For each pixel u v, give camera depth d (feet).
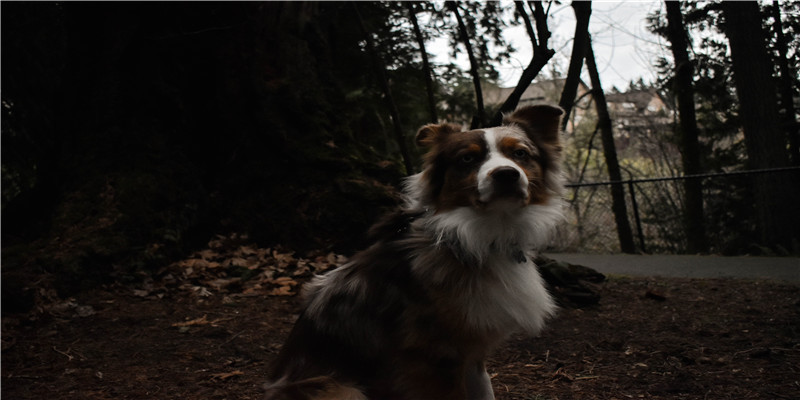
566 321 17.49
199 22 26.37
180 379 13.12
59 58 33.78
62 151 25.03
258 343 15.60
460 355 8.90
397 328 8.75
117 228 21.27
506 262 9.30
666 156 62.85
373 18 34.12
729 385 11.89
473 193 8.93
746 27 38.63
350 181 24.52
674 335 15.71
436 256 8.88
